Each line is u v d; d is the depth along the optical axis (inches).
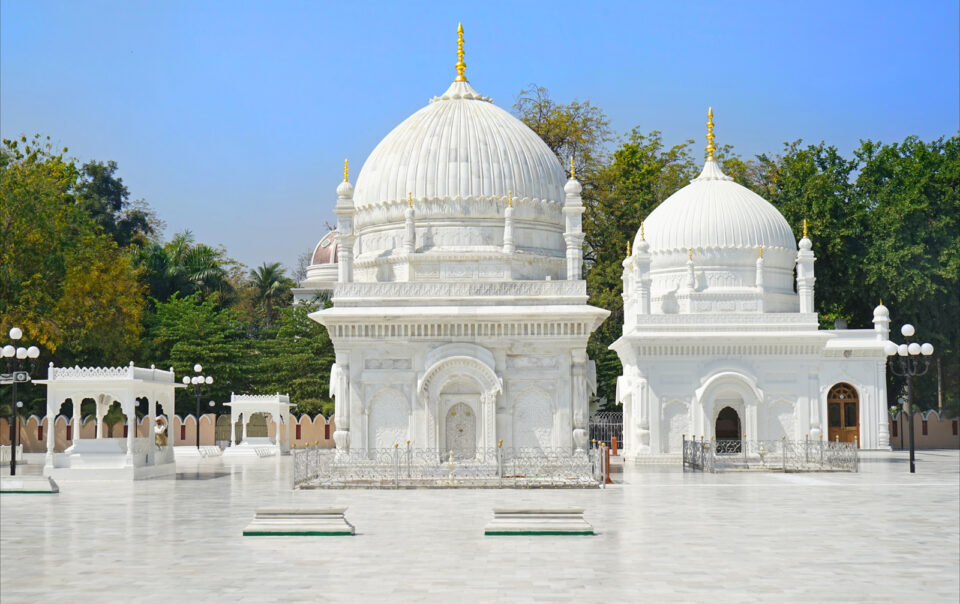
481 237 1723.7
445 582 723.4
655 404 2159.2
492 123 1813.5
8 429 2864.2
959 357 2864.2
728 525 1043.3
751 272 2298.2
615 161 3351.4
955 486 1529.3
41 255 2586.1
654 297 2342.5
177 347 3075.8
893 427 2824.8
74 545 915.4
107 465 1691.7
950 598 677.3
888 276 2748.5
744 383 2133.4
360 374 1611.7
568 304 1621.6
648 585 714.2
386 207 1765.5
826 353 2444.6
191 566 796.6
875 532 993.5
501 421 1599.4
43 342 2637.8
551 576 746.2
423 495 1370.6
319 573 761.0
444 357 1589.6
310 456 1615.4
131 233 4020.7
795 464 1957.4
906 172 2923.2
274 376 3147.1
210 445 2933.1
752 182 3619.6
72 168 3117.6
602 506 1229.7
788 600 668.7
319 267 4293.8
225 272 4013.3
